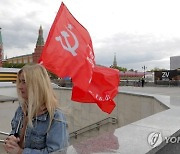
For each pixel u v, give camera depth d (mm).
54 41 5289
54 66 5273
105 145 3463
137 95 15430
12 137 2654
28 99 2527
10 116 19000
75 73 5504
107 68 6117
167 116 6344
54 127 2547
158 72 58594
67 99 24312
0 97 19422
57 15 5410
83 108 22156
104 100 6078
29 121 2510
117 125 18719
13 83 21844
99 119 20562
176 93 23750
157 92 26312
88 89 5836
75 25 5637
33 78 2535
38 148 2561
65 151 2625
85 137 21828
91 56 5852
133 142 3699
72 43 5527
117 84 6250
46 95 2553
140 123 5305
